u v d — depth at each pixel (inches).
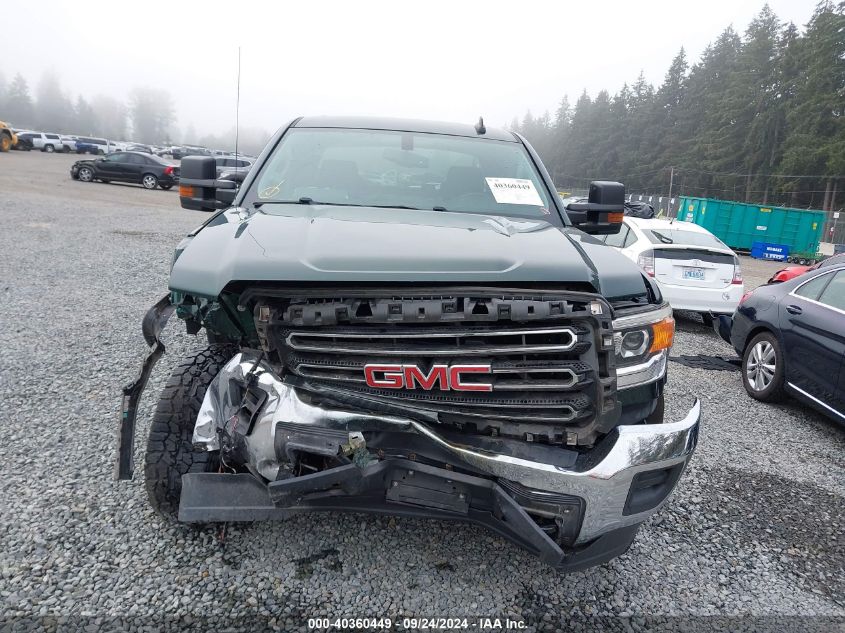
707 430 207.0
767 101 2878.9
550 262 99.7
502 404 94.9
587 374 93.9
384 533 124.6
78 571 107.0
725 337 294.5
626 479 95.4
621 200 152.6
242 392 105.0
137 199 925.2
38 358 209.6
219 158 1061.8
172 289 97.7
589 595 114.3
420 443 96.1
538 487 93.6
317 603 104.5
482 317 92.3
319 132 163.5
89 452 147.1
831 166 2322.8
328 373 98.0
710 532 142.0
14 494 127.6
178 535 118.4
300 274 93.2
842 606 119.8
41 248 424.2
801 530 146.5
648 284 114.6
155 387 188.2
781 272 391.5
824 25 2539.4
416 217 128.2
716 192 3016.7
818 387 214.5
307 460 100.3
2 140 1868.8
